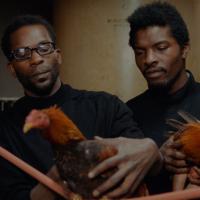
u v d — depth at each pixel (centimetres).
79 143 144
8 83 396
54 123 143
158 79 191
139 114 203
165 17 191
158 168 156
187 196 141
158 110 198
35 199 154
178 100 195
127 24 291
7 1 397
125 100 292
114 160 139
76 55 305
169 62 190
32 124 141
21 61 177
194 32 288
